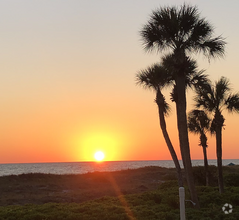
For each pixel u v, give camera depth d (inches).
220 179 791.7
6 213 566.3
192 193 597.9
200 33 605.3
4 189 1428.4
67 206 658.2
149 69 721.6
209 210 561.6
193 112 951.6
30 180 1852.9
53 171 4340.6
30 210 588.1
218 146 806.5
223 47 619.8
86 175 2237.9
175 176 1895.9
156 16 618.5
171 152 705.0
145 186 1528.1
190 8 614.9
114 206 613.9
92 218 514.9
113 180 1979.6
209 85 725.9
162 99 720.3
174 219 509.4
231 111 807.7
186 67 616.4
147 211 563.2
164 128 713.0
